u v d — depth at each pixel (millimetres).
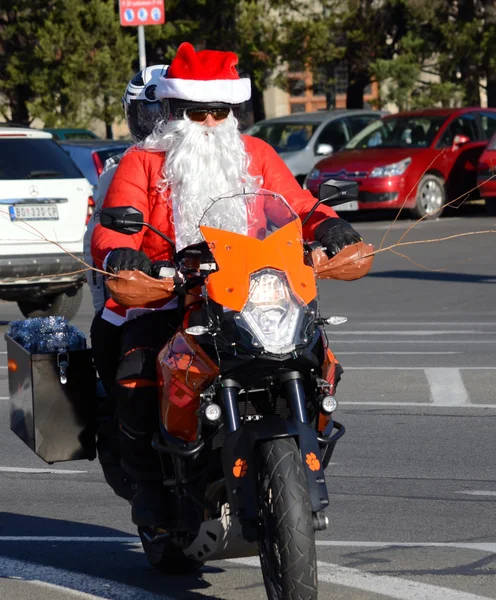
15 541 8266
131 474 6715
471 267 24844
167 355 6223
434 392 13258
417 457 10422
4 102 48562
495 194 32875
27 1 44156
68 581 7293
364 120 39250
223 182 6656
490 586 6914
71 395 7270
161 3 29625
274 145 37875
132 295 6113
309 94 64000
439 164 33656
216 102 6652
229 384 5910
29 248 18344
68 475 10242
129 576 7398
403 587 6914
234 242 6043
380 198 32719
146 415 6551
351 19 43750
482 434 11266
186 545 6566
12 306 22250
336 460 10367
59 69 44062
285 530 5582
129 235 6676
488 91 47344
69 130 42875
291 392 5906
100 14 42562
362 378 14141
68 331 7527
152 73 7273
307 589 5570
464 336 17109
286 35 43125
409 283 23016
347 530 8250
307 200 6926
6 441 11578
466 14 44719
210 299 5910
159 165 6738
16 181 18391
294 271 6020
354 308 20312
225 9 42688
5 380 14773
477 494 9188
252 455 5734
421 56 45062
